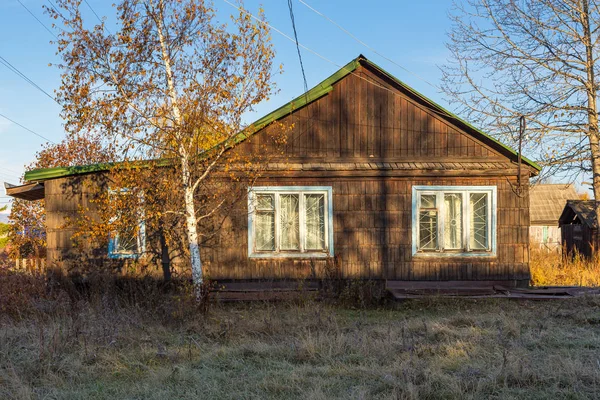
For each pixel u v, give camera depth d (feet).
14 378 20.89
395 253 40.22
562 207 114.21
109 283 37.09
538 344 25.63
